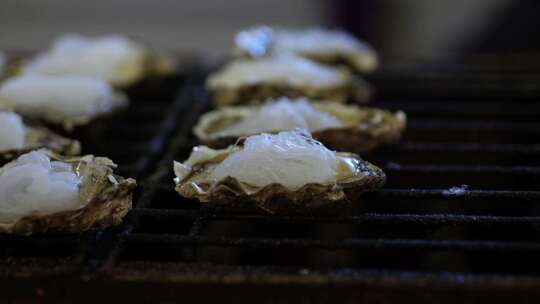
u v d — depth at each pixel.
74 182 0.49
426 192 0.50
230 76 0.64
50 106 0.59
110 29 1.12
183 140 0.57
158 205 0.54
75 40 0.71
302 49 0.69
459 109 0.62
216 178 0.49
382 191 0.50
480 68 0.70
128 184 0.49
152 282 0.45
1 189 0.48
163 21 1.16
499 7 0.88
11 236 0.47
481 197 0.49
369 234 0.58
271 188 0.48
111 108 0.60
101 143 0.60
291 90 0.61
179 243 0.47
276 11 1.18
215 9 1.19
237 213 0.49
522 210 0.58
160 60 0.69
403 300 0.44
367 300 0.44
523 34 0.80
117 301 0.45
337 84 0.62
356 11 0.96
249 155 0.49
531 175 0.52
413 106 0.63
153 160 0.56
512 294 0.44
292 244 0.46
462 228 0.57
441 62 0.73
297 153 0.49
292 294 0.44
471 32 0.89
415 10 0.99
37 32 1.10
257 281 0.44
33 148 0.53
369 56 0.70
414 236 0.57
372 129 0.55
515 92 0.65
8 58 0.72
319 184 0.48
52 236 0.48
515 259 0.53
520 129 0.58
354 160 0.51
